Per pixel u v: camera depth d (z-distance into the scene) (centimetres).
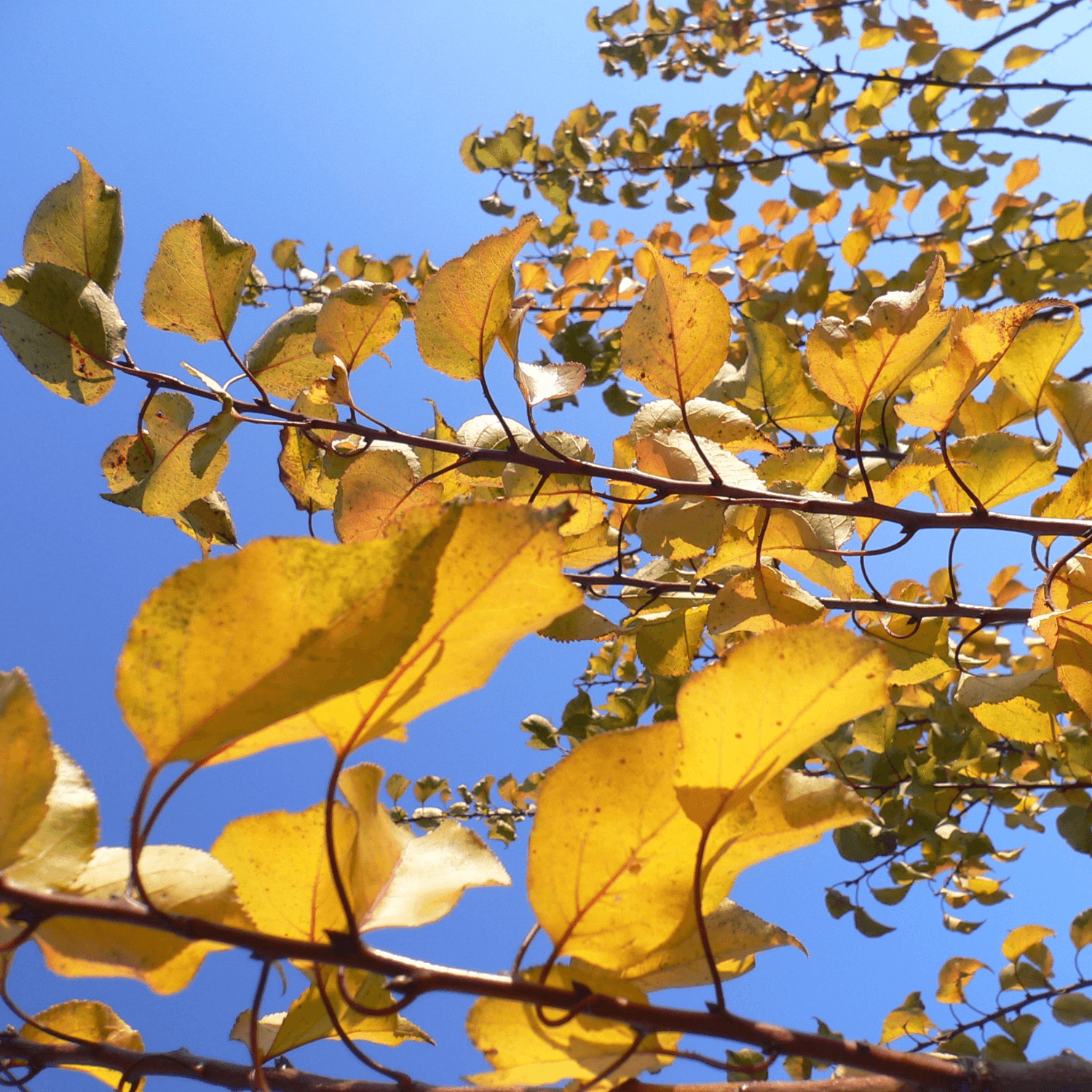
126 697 37
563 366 77
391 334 80
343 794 54
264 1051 60
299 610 38
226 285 79
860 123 163
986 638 106
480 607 40
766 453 82
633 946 47
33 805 40
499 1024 45
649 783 48
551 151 172
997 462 80
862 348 74
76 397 77
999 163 164
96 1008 63
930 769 117
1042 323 79
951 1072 41
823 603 82
